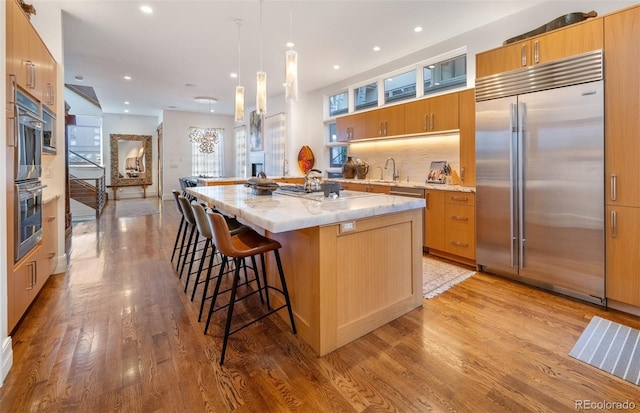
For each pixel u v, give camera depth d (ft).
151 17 12.23
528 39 9.43
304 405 5.02
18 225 6.87
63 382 5.47
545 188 9.16
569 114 8.59
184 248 14.11
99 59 16.83
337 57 16.44
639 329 7.20
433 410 4.91
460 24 12.87
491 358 6.20
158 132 35.96
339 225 6.50
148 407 4.96
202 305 7.82
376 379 5.63
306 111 24.07
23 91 7.45
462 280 10.34
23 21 7.38
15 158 6.76
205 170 34.94
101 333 7.11
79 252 13.60
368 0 11.07
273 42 14.56
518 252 9.85
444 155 14.89
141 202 31.71
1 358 5.41
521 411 4.87
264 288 8.23
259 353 6.40
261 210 6.53
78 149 32.42
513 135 9.73
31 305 8.44
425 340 6.86
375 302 7.33
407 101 16.28
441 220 12.55
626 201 7.79
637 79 7.54
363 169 18.28
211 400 5.12
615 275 8.03
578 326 7.36
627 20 7.63
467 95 12.58
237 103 12.60
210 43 14.69
